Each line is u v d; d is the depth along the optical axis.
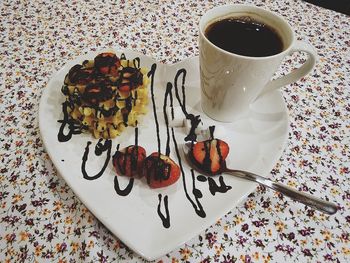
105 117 0.24
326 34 0.37
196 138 0.25
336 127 0.28
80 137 0.24
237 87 0.23
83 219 0.21
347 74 0.33
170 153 0.24
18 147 0.24
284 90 0.31
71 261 0.19
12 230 0.20
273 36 0.24
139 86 0.26
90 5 0.38
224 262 0.20
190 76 0.30
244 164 0.24
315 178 0.24
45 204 0.21
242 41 0.23
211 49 0.21
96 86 0.24
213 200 0.21
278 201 0.23
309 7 0.41
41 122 0.24
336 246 0.21
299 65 0.34
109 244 0.20
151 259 0.18
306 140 0.27
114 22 0.36
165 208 0.20
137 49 0.33
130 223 0.19
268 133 0.26
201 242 0.20
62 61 0.31
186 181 0.22
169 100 0.28
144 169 0.22
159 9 0.39
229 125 0.27
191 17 0.38
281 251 0.20
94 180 0.22
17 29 0.34
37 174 0.23
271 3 0.41
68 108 0.24
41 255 0.19
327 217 0.22
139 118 0.26
